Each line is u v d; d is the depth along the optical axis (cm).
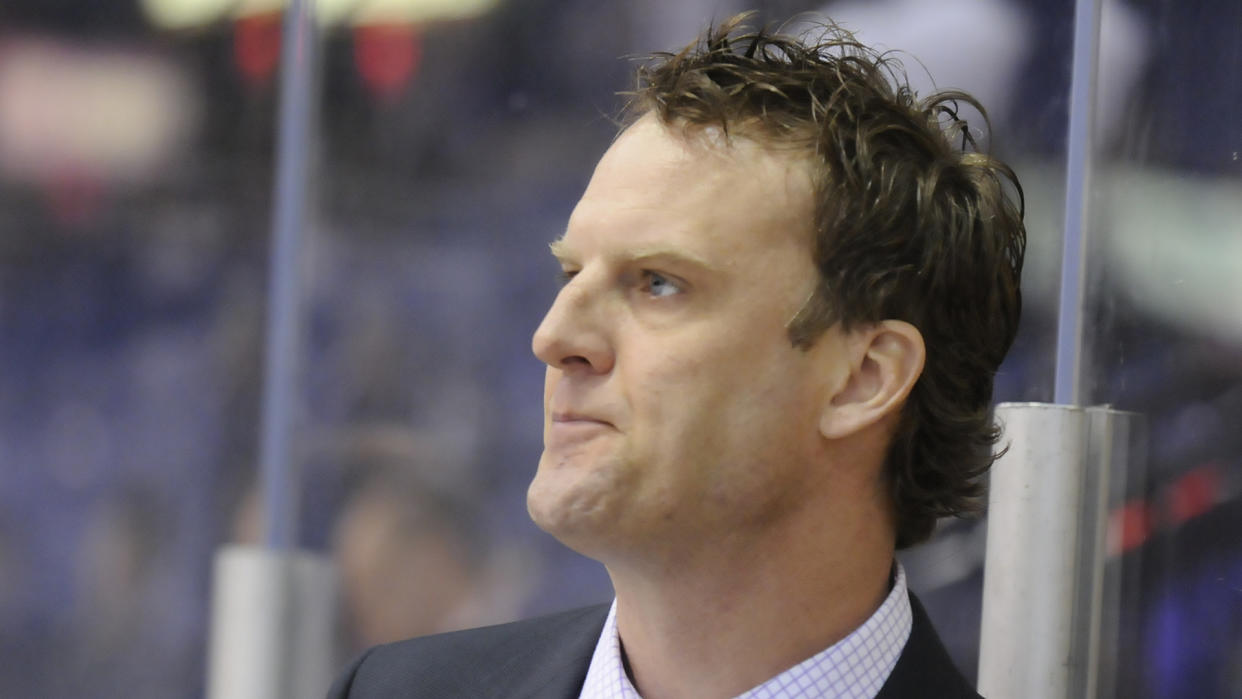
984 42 395
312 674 482
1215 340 363
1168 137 370
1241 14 364
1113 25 376
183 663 506
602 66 455
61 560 523
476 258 474
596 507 254
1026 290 385
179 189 516
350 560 484
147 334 520
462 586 472
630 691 279
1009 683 348
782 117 269
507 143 470
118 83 524
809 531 266
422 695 320
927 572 393
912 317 273
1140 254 370
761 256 258
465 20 475
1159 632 358
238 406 505
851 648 270
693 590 265
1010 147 389
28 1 530
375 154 488
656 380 254
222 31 511
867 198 268
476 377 474
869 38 411
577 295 260
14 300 532
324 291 494
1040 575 347
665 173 263
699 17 439
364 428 486
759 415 257
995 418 356
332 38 493
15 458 529
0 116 530
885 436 277
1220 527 360
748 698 268
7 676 522
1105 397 370
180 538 510
